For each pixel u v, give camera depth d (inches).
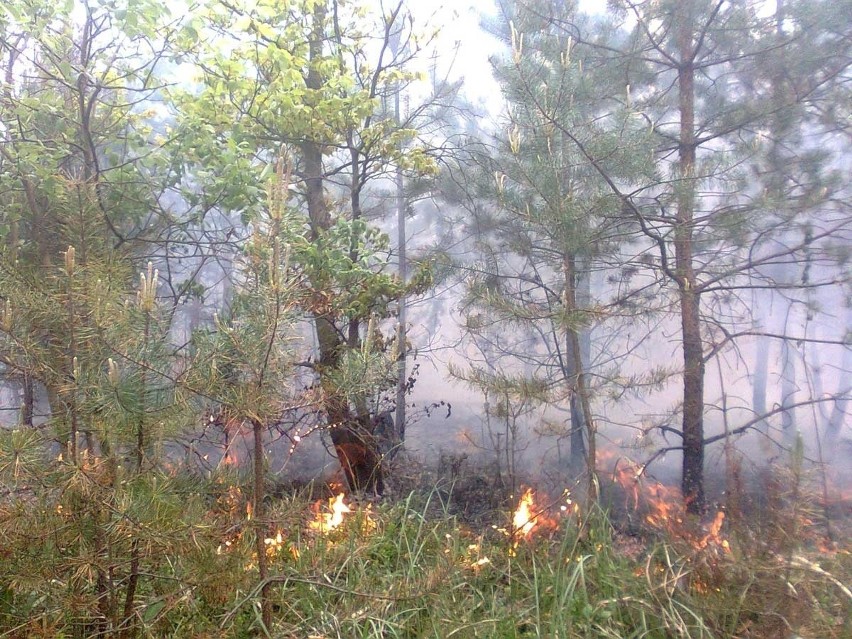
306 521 154.7
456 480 215.2
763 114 227.3
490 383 185.2
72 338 110.9
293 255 191.2
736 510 137.7
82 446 118.4
